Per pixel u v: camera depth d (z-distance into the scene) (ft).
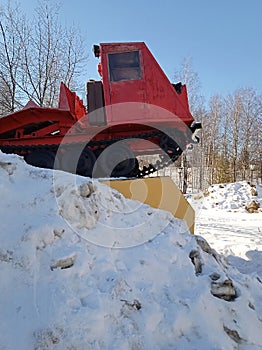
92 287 6.63
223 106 106.42
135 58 18.49
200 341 6.47
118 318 6.22
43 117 19.21
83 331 5.58
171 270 8.30
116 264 7.70
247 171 97.35
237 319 7.39
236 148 96.89
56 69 51.67
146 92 18.10
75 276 6.70
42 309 5.80
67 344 5.32
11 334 5.37
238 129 101.35
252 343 6.93
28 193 8.62
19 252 6.73
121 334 5.92
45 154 19.27
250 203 41.88
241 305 7.86
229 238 22.13
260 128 102.63
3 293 6.06
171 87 18.38
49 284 6.33
